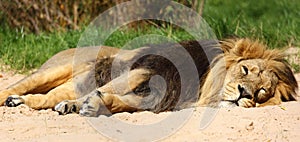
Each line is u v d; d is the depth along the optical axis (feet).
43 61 98.17
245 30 107.86
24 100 72.64
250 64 71.56
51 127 63.05
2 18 118.11
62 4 119.34
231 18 121.60
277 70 73.15
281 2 150.92
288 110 68.44
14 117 66.69
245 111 67.36
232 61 72.54
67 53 78.18
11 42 107.04
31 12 118.73
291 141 59.88
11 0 118.11
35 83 76.38
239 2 157.28
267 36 105.40
